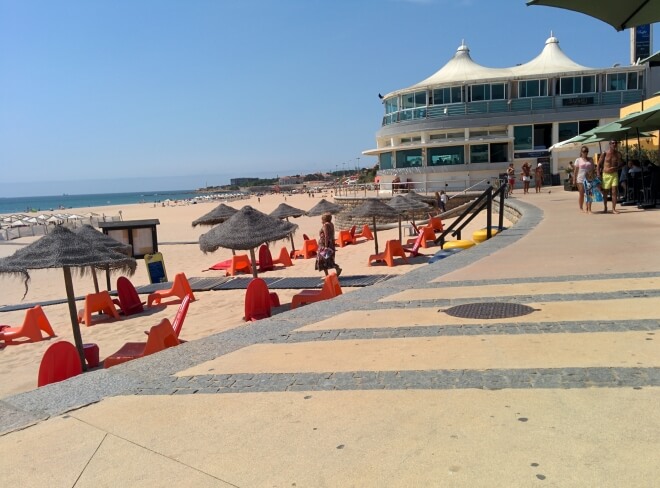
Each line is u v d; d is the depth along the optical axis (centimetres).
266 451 297
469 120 4012
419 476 260
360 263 1559
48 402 394
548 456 267
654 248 861
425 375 391
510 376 374
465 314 555
